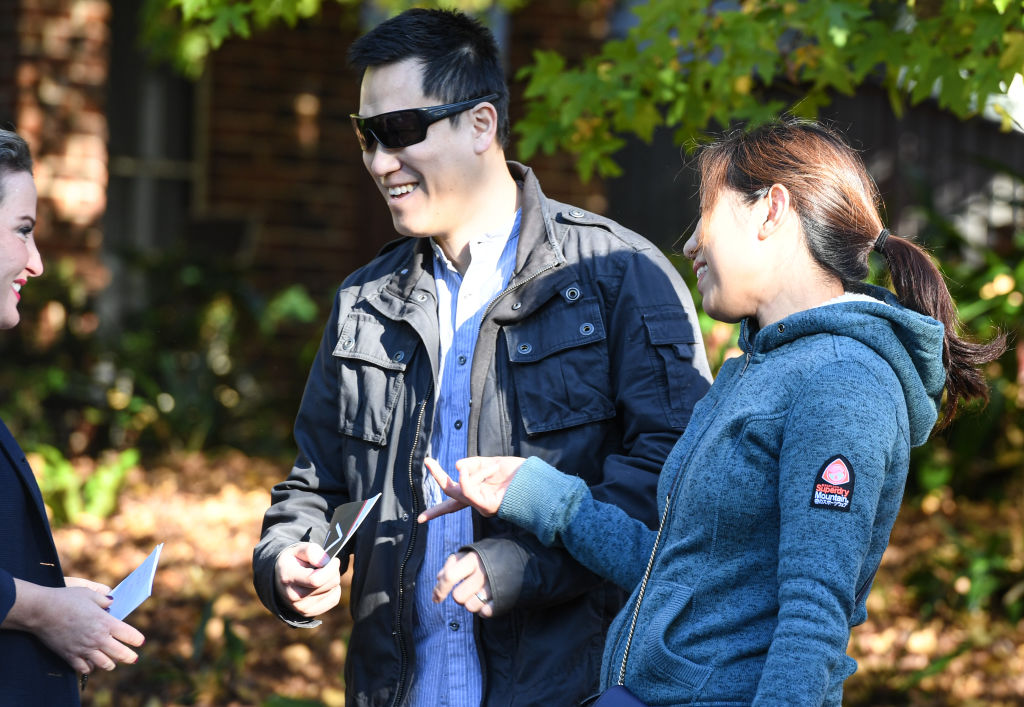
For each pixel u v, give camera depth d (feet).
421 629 18.01
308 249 74.23
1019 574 40.47
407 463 18.15
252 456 62.95
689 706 13.61
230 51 73.31
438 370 18.21
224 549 45.80
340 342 18.86
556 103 28.84
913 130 73.61
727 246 14.48
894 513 13.69
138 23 72.49
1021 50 23.70
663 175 75.61
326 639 37.29
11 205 16.83
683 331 17.95
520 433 17.83
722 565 13.79
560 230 18.65
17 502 16.78
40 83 62.39
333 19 73.92
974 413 16.24
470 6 62.80
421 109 17.51
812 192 14.23
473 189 18.21
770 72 26.61
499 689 17.46
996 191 70.95
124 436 62.34
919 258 14.47
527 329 17.99
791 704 12.25
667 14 27.50
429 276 18.71
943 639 38.40
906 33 26.35
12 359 61.46
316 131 74.33
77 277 63.16
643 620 14.29
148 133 73.61
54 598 16.14
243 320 68.85
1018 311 44.60
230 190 73.87
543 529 16.56
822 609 12.53
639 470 17.19
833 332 13.64
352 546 19.69
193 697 33.12
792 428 13.24
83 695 33.12
